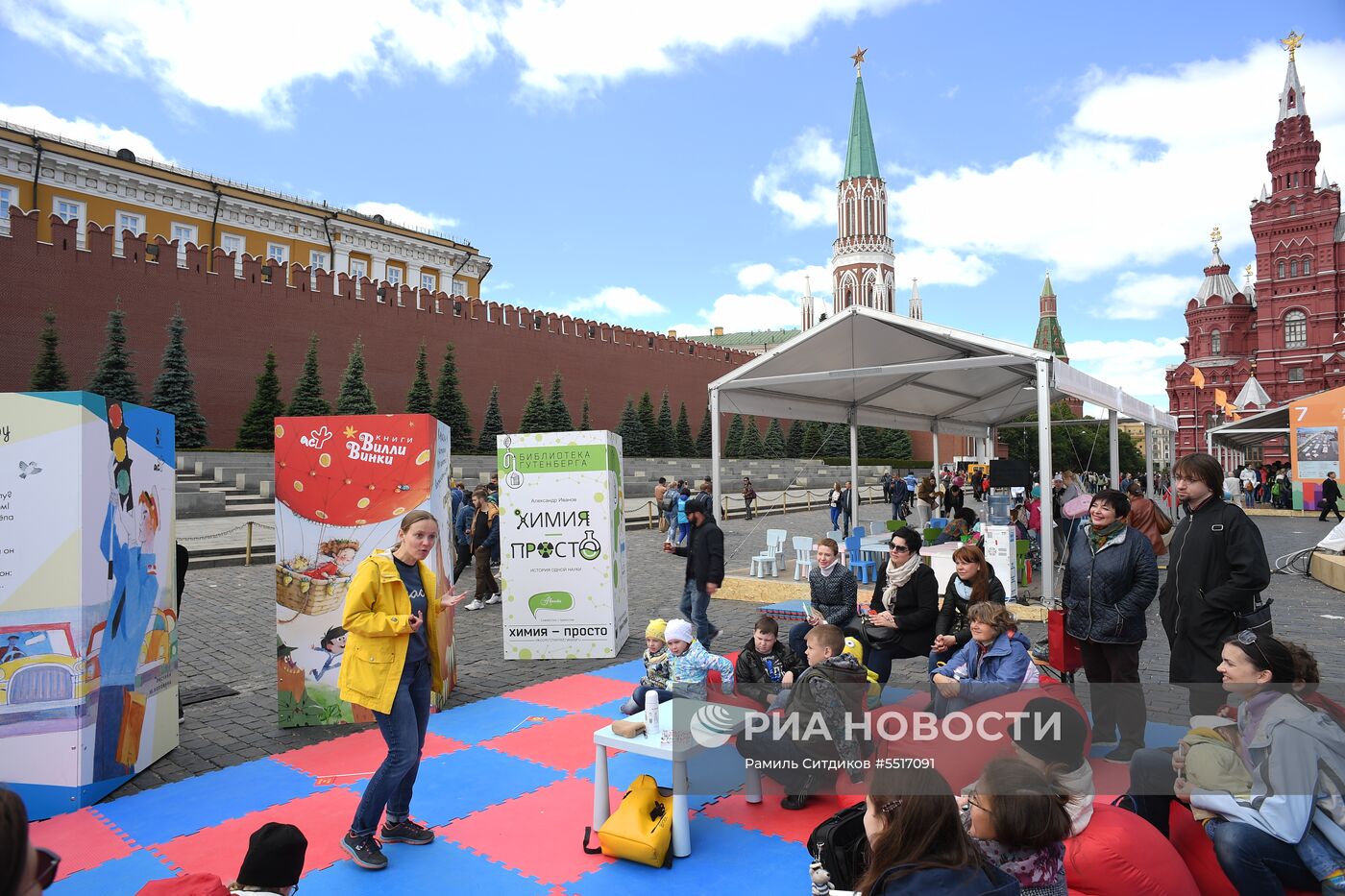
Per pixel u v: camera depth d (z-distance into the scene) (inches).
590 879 160.7
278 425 267.0
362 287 1427.2
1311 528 968.9
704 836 178.2
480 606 482.0
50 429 198.4
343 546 266.8
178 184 1546.5
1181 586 194.2
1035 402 692.7
